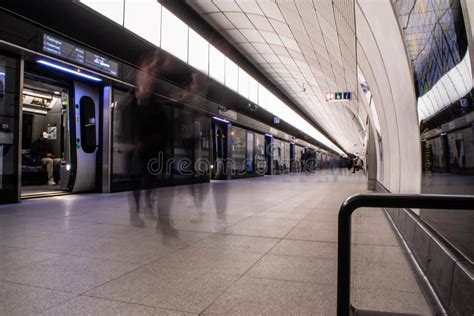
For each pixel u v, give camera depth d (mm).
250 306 2619
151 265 3596
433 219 3609
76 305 2605
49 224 5598
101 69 9398
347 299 1489
